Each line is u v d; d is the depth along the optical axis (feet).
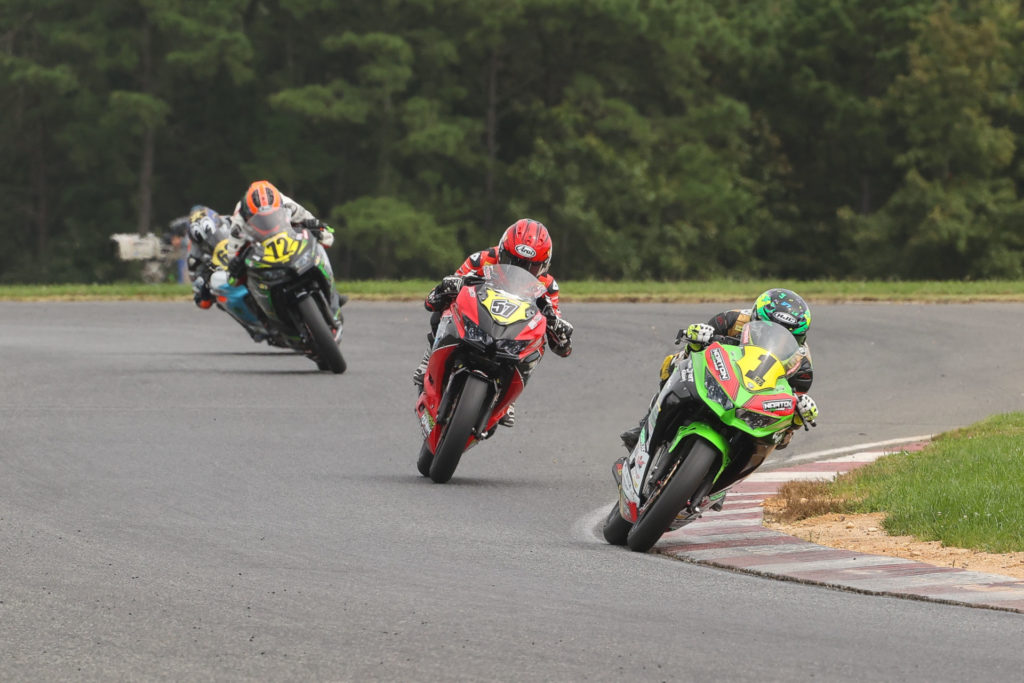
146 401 178.81
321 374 210.18
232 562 94.22
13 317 293.23
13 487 120.67
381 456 146.92
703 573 96.63
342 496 122.83
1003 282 375.25
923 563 98.99
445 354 131.13
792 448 156.87
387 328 278.87
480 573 93.76
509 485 133.59
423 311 312.71
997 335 257.14
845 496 122.52
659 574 95.76
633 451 108.99
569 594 88.07
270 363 222.89
